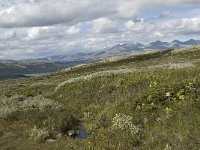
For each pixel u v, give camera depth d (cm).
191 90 1869
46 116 2342
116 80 3088
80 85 3366
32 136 1914
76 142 1733
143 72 3189
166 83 2286
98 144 1584
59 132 2030
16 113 2462
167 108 1741
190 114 1586
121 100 2236
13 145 1798
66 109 2691
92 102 2772
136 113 1836
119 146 1506
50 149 1709
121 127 1700
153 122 1689
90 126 2017
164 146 1395
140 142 1529
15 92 4303
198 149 1284
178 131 1465
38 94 3794
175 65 4016
